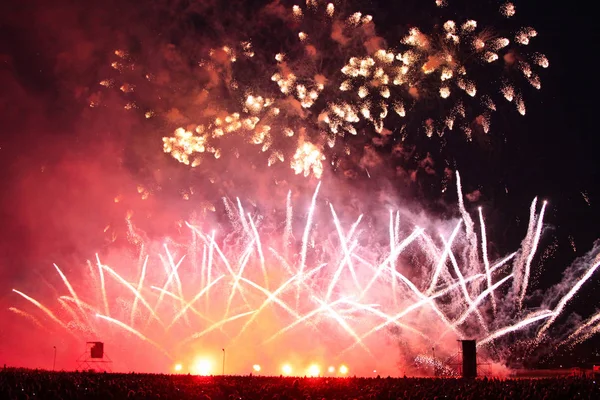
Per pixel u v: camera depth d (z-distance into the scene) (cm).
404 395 2753
